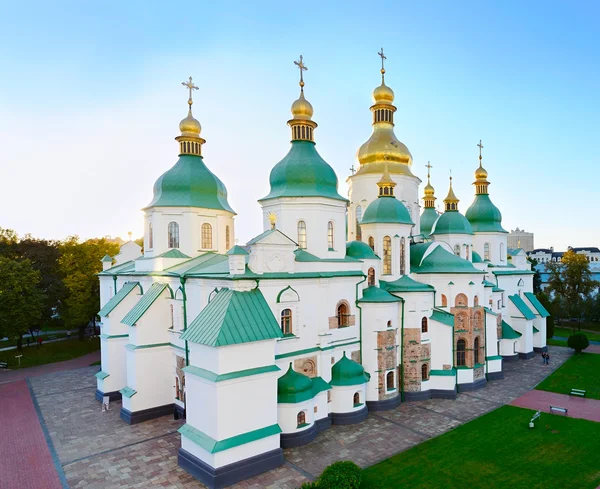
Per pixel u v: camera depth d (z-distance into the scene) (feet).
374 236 142.61
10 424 115.75
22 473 87.76
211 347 85.15
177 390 119.24
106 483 83.05
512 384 149.79
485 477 83.97
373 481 82.53
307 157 124.47
